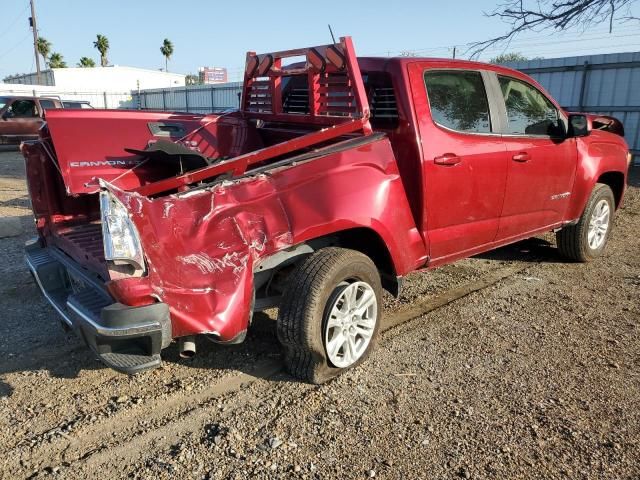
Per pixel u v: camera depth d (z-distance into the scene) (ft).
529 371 12.35
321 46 13.21
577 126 17.28
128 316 8.98
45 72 181.88
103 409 10.93
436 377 12.07
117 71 185.98
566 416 10.64
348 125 12.25
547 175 16.92
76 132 13.46
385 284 13.58
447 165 13.57
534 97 16.83
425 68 13.67
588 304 16.29
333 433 10.11
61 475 9.05
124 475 9.04
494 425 10.37
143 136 14.48
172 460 9.38
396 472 9.12
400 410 10.82
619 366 12.58
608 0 27.02
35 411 10.89
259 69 16.02
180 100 112.98
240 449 9.66
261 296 12.32
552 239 23.39
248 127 16.74
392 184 12.58
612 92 45.62
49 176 13.92
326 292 11.19
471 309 15.88
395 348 13.42
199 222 10.06
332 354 11.65
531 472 9.14
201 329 9.70
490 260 20.68
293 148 11.55
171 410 10.87
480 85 15.06
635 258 20.98
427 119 13.30
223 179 11.04
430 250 13.89
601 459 9.45
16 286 17.83
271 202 10.92
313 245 11.93
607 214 20.47
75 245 12.19
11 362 12.86
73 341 13.92
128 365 9.20
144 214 9.36
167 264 9.45
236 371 12.37
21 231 25.16
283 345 11.71
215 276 9.91
